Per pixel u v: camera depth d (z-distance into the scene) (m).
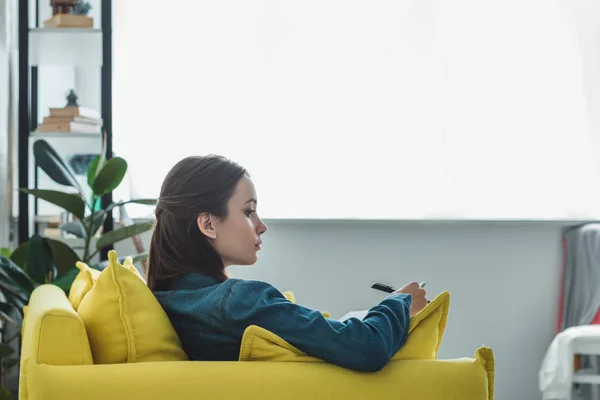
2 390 3.64
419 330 1.63
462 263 4.37
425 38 4.43
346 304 4.36
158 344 1.59
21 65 4.09
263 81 4.42
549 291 4.36
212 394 1.46
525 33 4.45
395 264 4.36
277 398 1.47
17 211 4.44
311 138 4.42
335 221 4.32
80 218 3.66
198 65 4.40
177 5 4.40
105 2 4.08
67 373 1.44
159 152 4.38
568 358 3.56
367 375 1.51
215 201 1.72
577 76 4.44
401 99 4.43
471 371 1.54
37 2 4.54
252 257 1.75
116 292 1.59
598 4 4.44
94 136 4.14
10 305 3.71
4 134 4.20
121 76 4.38
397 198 4.41
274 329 1.55
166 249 1.75
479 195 4.42
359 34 4.44
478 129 4.43
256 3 4.42
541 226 4.36
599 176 4.41
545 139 4.43
